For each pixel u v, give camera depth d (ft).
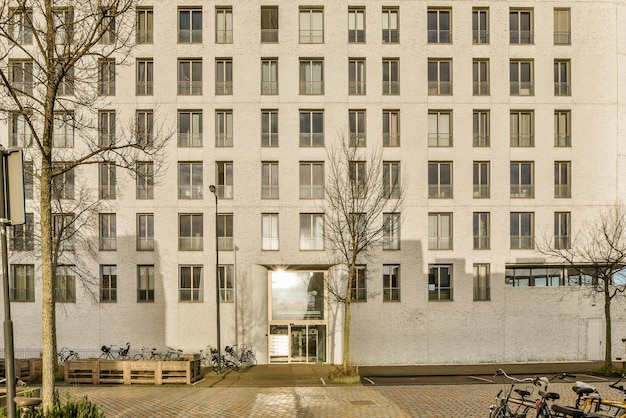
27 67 80.89
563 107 87.04
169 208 83.82
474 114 87.30
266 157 84.64
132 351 82.79
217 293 71.82
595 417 29.40
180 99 84.79
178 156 84.48
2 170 16.78
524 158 86.22
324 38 85.51
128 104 84.53
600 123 87.15
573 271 87.51
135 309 83.20
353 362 82.94
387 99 85.51
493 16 86.89
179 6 85.35
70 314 83.10
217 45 85.15
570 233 86.07
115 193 84.17
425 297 84.12
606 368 69.36
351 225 74.38
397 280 84.99
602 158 86.89
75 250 83.15
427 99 85.66
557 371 74.02
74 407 25.90
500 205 85.51
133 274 83.51
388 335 83.71
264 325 84.02
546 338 85.30
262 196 84.74
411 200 84.94
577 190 86.38
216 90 85.61
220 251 84.02
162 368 59.93
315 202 84.12
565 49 87.51
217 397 49.55
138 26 84.07
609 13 88.02
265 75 86.12
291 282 86.17
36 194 83.82
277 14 86.33
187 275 84.33
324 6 85.61
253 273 83.56
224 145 85.20
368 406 44.91
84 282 83.05
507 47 86.89
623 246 77.82
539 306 85.51
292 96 85.10
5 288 17.19
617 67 87.86
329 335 84.38
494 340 84.53
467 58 86.43
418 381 65.77
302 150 84.64
